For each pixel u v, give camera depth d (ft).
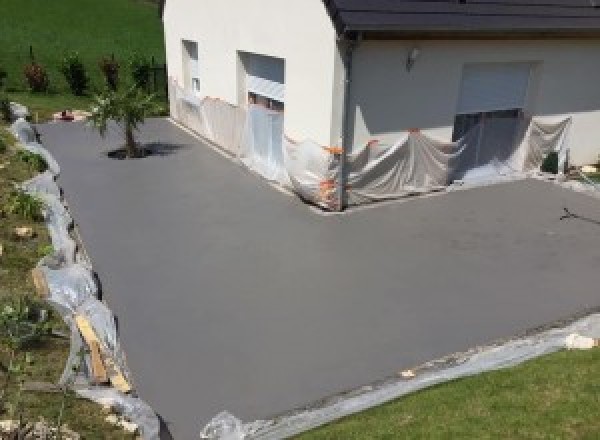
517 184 45.55
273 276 30.63
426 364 23.81
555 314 27.68
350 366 23.63
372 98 38.88
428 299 28.73
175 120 64.64
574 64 48.08
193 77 62.08
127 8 126.72
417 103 41.04
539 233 36.60
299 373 23.16
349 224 37.32
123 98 50.21
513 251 34.06
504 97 46.42
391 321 26.84
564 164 50.80
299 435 19.03
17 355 21.62
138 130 56.80
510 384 20.61
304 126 40.96
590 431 17.56
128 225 36.55
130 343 24.81
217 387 22.30
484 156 46.44
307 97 40.04
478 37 41.01
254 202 40.63
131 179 44.83
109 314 25.70
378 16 36.01
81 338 23.21
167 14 63.05
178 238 34.83
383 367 23.61
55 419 18.10
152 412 19.75
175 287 29.35
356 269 31.55
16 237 32.01
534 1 44.29
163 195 41.65
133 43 100.63
